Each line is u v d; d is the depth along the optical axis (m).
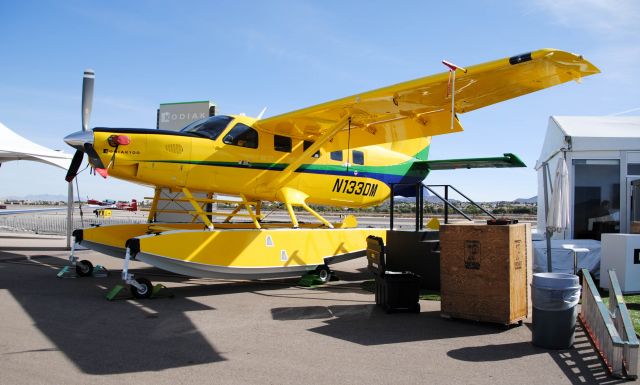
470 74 5.55
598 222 8.66
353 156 9.27
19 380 3.14
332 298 6.45
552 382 3.31
